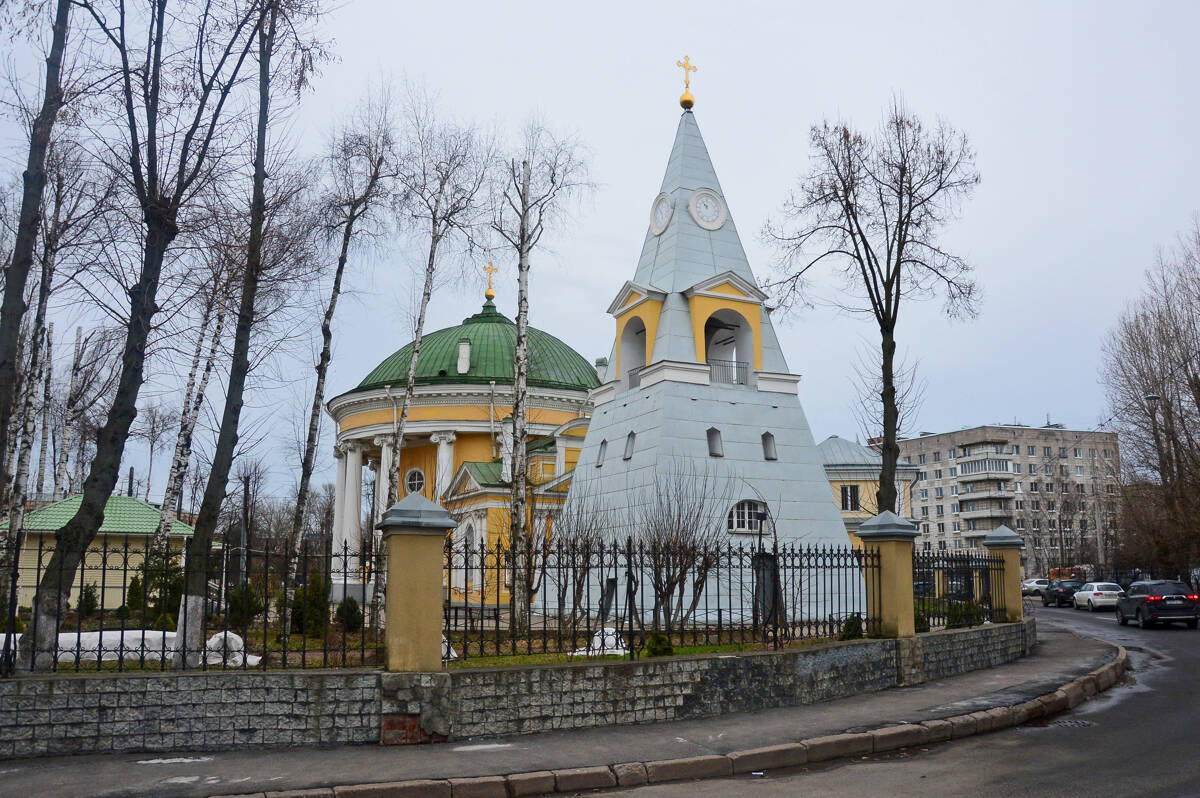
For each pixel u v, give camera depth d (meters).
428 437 45.25
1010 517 106.50
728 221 31.19
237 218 15.59
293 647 16.92
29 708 9.86
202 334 23.62
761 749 10.43
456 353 46.22
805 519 27.72
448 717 10.84
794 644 15.66
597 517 26.75
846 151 25.25
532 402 44.19
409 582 11.10
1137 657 22.08
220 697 10.37
